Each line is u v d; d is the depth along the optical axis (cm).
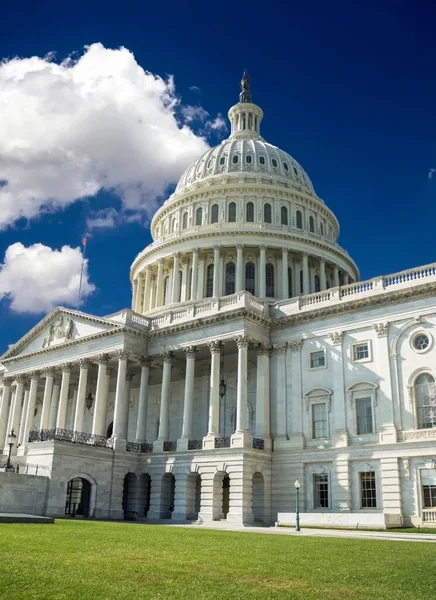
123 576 1388
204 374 6325
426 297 4728
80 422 6231
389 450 4566
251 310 5428
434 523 4172
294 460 5081
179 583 1328
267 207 8631
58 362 6731
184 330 5903
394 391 4703
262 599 1190
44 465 5172
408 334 4762
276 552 2075
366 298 4997
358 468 4731
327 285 8588
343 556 1992
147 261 8781
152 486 5588
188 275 8325
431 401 4547
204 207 8688
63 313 6888
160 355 6084
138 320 6262
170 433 6494
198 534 3028
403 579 1498
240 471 4922
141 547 2097
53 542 2098
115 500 5516
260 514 5028
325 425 5075
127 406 6688
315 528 4131
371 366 4900
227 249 8156
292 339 5475
